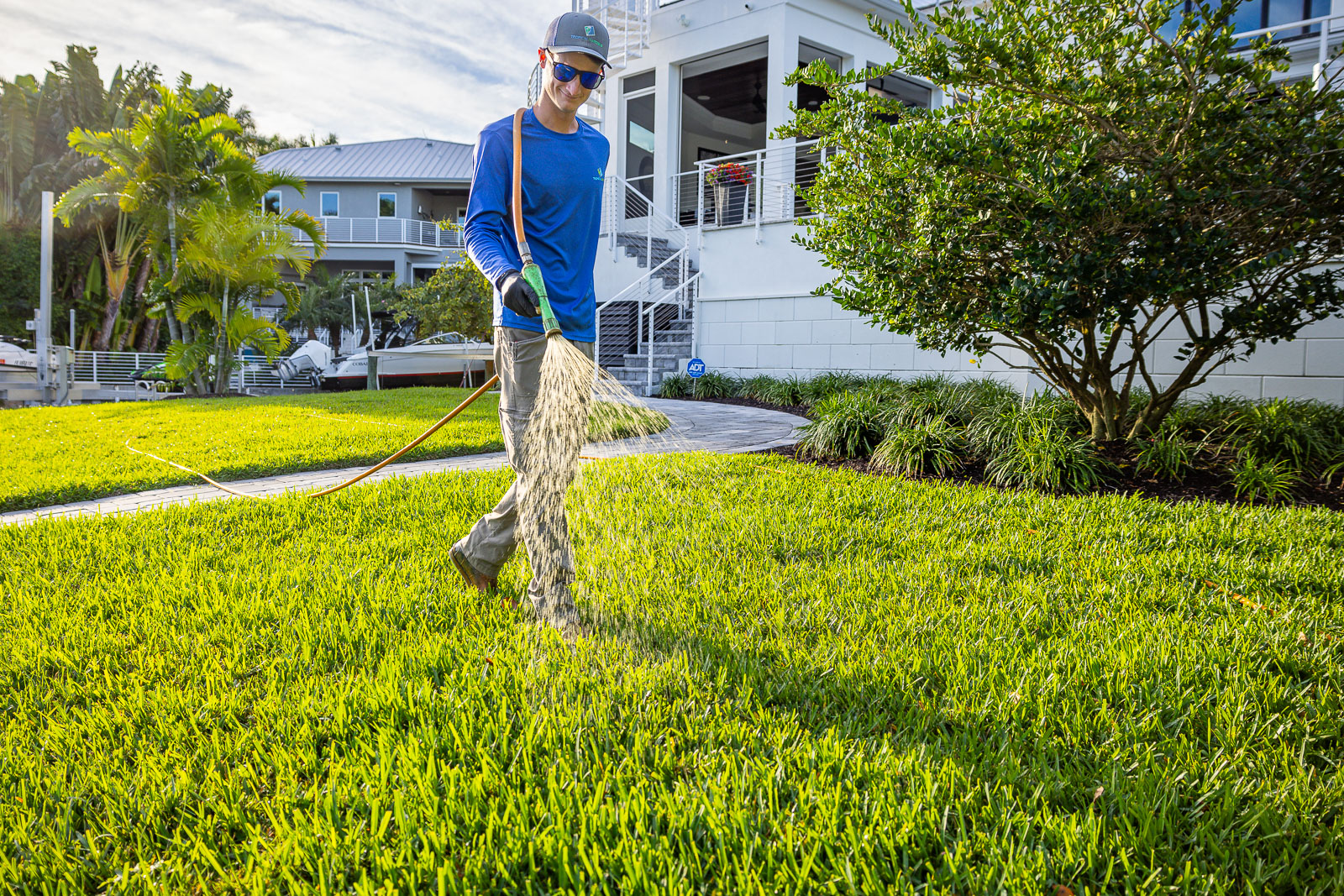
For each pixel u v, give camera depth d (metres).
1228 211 4.50
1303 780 1.59
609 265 13.95
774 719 1.90
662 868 1.36
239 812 1.56
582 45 2.22
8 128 28.11
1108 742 1.75
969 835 1.46
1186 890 1.29
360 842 1.44
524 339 2.33
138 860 1.46
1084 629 2.40
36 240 27.48
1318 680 2.07
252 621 2.55
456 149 37.12
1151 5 4.43
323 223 33.44
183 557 3.33
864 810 1.51
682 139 16.20
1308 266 4.68
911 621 2.46
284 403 11.45
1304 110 4.33
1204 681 2.06
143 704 2.00
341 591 2.79
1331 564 2.99
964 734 1.78
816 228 5.78
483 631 2.44
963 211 4.75
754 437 7.29
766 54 14.63
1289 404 6.13
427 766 1.68
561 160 2.39
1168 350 7.73
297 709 1.94
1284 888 1.33
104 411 11.33
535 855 1.42
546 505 2.37
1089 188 4.22
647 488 4.50
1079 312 4.66
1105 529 3.60
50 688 2.15
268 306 36.22
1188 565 3.04
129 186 17.67
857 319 11.46
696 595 2.75
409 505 4.15
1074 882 1.33
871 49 15.55
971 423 5.93
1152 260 4.38
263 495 4.86
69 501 5.06
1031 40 4.50
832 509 4.05
